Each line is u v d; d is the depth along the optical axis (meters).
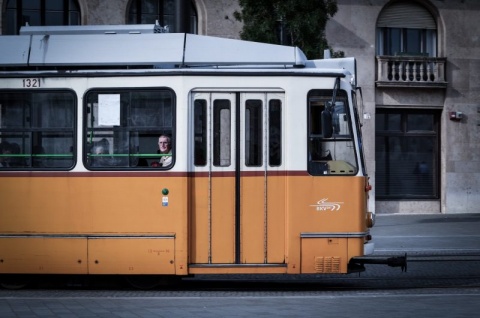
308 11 23.61
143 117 13.61
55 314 10.62
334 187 13.66
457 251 20.39
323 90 13.74
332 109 13.67
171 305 11.55
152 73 13.62
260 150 13.62
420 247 21.25
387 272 17.39
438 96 34.00
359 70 33.16
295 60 14.00
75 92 13.66
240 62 13.97
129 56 13.91
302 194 13.59
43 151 13.70
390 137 33.97
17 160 13.72
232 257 13.52
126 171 13.52
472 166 34.22
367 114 33.19
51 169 13.63
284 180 13.59
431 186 34.41
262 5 23.59
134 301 12.04
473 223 28.91
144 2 30.86
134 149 13.59
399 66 33.50
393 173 34.00
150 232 13.48
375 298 12.43
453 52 34.06
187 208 13.44
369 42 33.22
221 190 13.54
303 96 13.67
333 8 24.16
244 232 13.53
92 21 30.19
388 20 33.81
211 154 13.56
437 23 34.19
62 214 13.59
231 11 31.50
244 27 23.97
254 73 13.64
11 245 13.65
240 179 13.55
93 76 13.66
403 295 12.91
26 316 10.44
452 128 34.06
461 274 16.88
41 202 13.63
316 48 23.55
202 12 31.31
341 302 11.88
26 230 13.63
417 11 34.06
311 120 13.70
